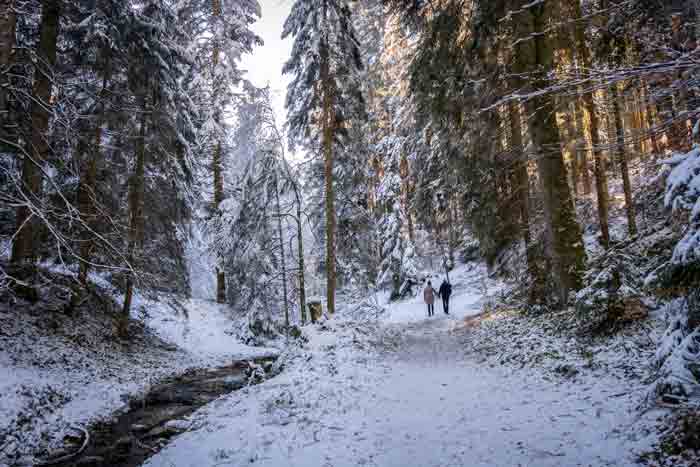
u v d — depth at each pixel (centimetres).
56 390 862
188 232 1939
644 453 358
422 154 2012
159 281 1210
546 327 876
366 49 2862
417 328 1553
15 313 1141
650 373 507
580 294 733
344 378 837
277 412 667
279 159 2012
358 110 1759
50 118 919
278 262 2284
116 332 1458
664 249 724
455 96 1119
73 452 670
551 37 900
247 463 489
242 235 2169
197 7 2561
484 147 1177
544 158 939
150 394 1073
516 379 685
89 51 1280
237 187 2534
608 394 509
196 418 746
